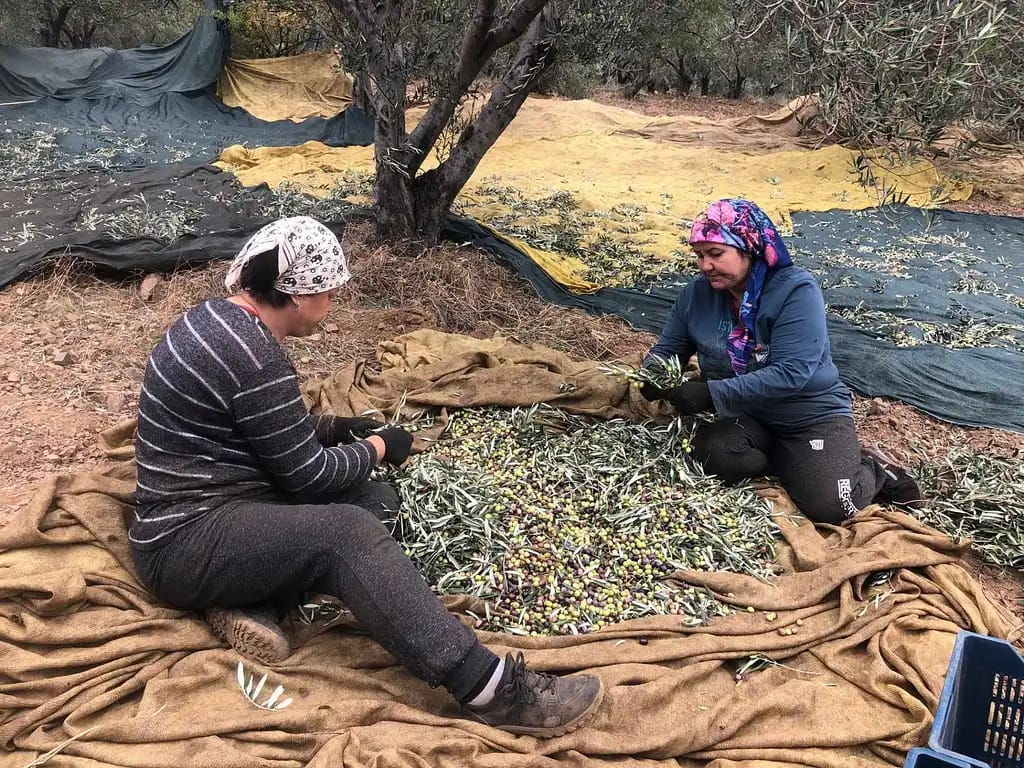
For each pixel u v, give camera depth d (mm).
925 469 3895
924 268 7004
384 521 2848
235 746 2131
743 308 3365
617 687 2379
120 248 5539
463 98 6512
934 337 5594
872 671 2535
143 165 8602
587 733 2270
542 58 5812
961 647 2309
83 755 2072
